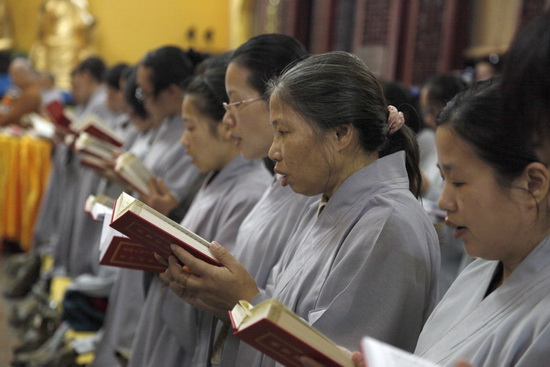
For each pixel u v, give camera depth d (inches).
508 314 44.4
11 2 484.7
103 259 71.7
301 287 59.7
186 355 89.2
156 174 122.6
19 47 490.3
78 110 241.8
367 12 283.7
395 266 55.1
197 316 85.1
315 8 336.5
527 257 44.7
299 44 77.2
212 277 60.0
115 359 115.8
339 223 59.9
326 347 42.9
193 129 90.8
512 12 211.9
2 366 156.5
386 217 56.5
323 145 58.7
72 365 129.6
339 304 55.0
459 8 236.2
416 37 254.7
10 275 209.6
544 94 34.9
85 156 122.7
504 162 42.8
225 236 85.3
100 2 498.0
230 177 90.4
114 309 117.6
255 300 59.7
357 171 60.2
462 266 106.7
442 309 51.4
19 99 256.5
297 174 59.8
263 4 413.7
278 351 44.2
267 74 74.7
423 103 123.3
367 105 59.0
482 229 44.6
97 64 235.9
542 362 40.6
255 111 75.3
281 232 72.9
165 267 73.8
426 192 124.6
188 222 91.7
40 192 248.4
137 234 60.7
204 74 91.4
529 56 34.9
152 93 122.0
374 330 54.6
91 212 86.6
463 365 36.3
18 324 177.2
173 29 512.7
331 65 59.3
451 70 237.3
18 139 245.9
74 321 136.8
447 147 45.0
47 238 211.2
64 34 474.3
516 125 37.3
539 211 43.4
